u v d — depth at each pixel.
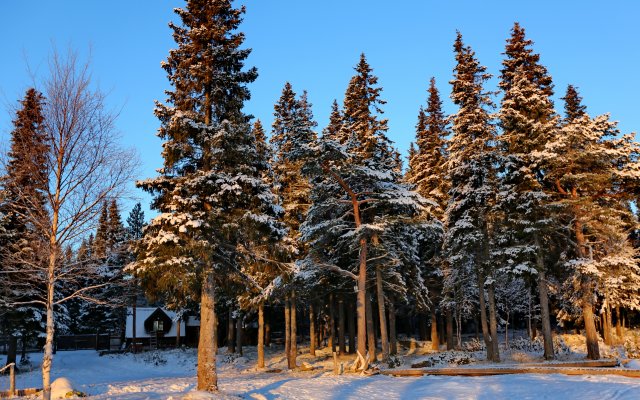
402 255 32.75
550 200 27.81
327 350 44.09
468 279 33.41
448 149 29.94
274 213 19.52
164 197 18.59
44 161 13.34
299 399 16.12
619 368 20.02
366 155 30.17
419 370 22.75
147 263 16.41
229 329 47.88
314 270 28.53
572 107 36.25
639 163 25.23
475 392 16.78
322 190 29.47
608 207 26.48
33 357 48.31
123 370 41.84
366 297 32.66
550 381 17.94
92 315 64.88
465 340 48.22
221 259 19.42
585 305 25.84
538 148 27.78
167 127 18.34
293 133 26.05
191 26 19.92
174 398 14.57
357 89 31.94
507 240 28.41
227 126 18.19
